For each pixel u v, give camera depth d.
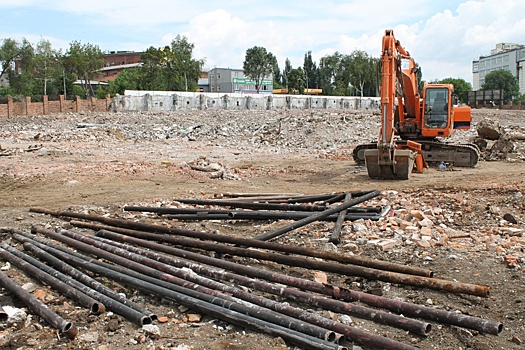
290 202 11.09
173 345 4.98
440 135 18.56
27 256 7.41
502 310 5.70
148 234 8.55
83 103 45.69
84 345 4.96
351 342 4.90
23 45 65.69
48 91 75.56
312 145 26.77
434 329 5.25
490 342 5.02
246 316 5.27
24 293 5.88
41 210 11.00
